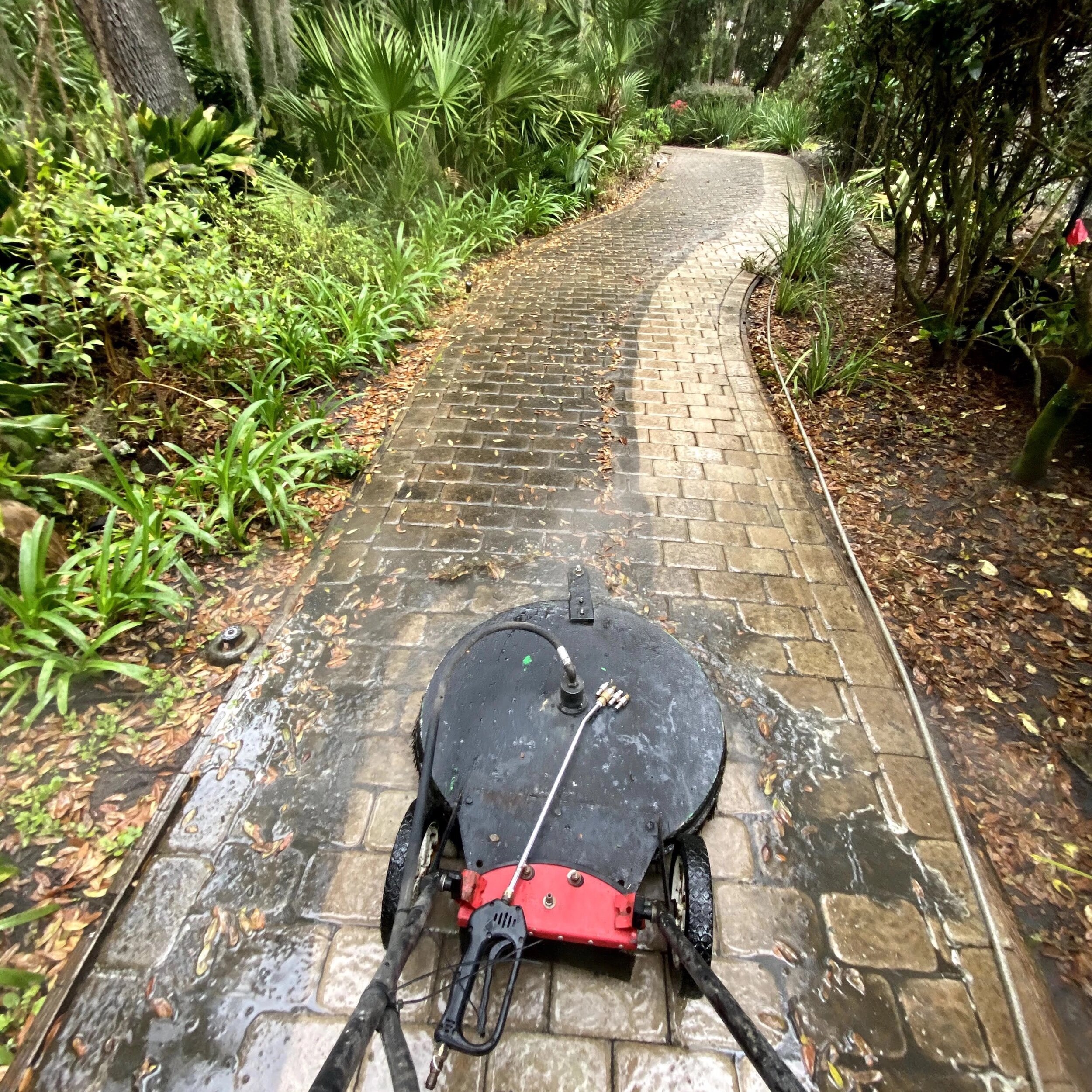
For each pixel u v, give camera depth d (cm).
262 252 434
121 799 182
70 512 271
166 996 145
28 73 441
